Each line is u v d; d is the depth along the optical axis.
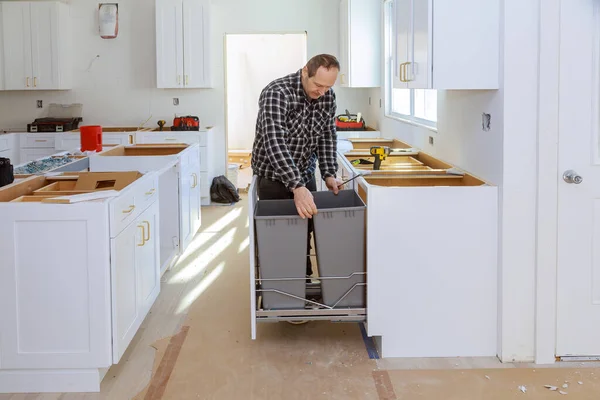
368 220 3.28
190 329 3.84
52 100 8.06
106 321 2.96
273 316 3.36
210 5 7.60
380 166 4.43
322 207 3.65
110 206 2.95
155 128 7.88
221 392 3.01
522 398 2.90
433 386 3.04
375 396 2.95
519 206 3.22
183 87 7.70
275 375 3.19
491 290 3.34
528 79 3.15
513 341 3.30
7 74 7.68
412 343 3.37
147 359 3.40
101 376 3.07
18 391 3.02
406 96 6.02
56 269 2.92
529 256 3.25
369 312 3.34
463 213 3.29
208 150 7.78
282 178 3.26
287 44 10.68
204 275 4.98
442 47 3.20
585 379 3.09
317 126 3.57
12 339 2.95
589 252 3.23
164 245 5.18
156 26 7.62
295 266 3.31
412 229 3.29
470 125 3.72
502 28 3.14
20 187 3.50
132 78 8.02
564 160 3.17
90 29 7.95
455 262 3.31
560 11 3.09
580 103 3.14
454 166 4.07
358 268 3.34
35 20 7.62
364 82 6.86
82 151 5.11
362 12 6.76
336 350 3.49
